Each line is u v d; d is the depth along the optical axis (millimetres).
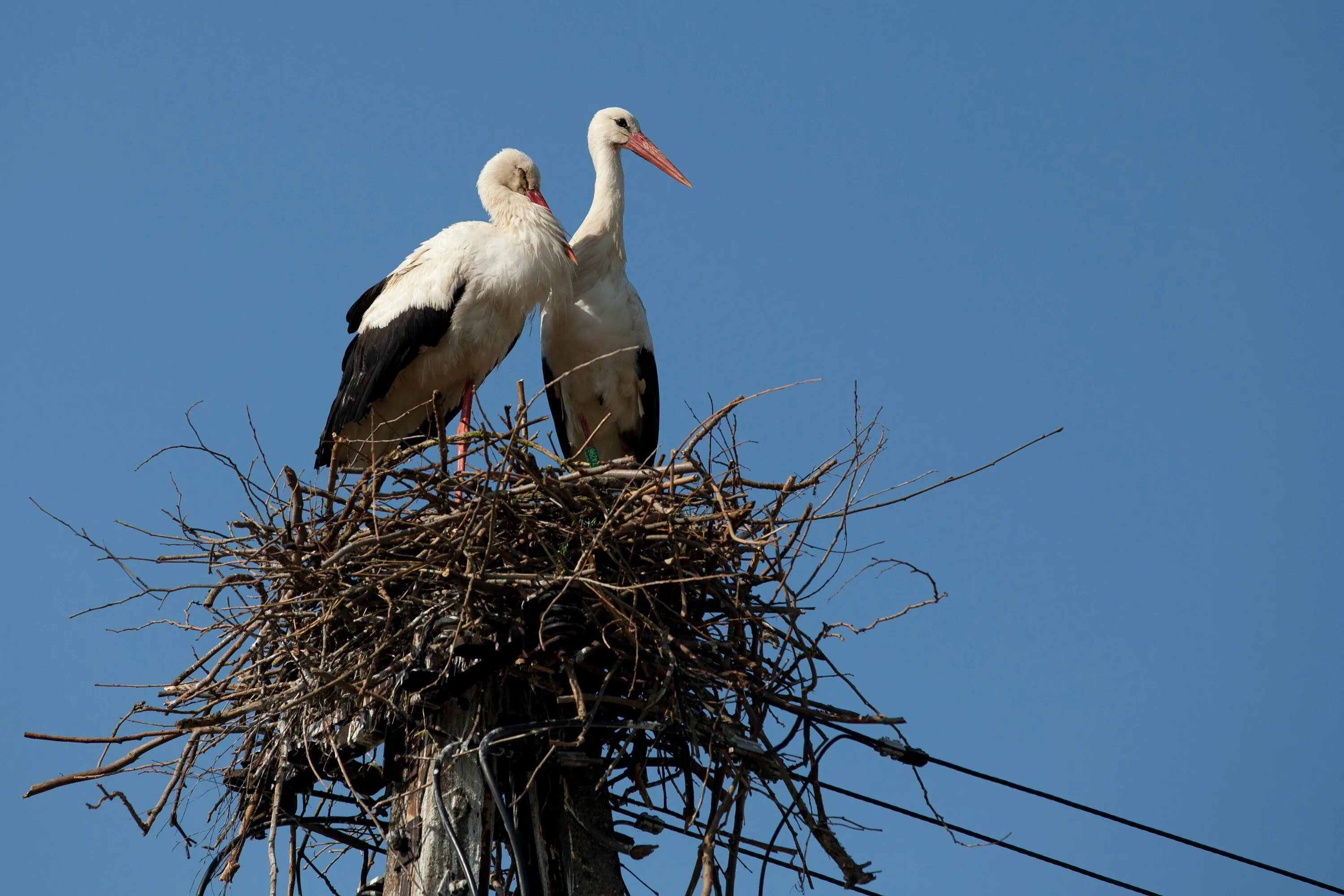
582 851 10875
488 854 10430
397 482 11539
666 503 11094
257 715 11109
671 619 11094
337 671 10766
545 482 10828
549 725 10258
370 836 12281
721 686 10961
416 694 10648
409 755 10922
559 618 10172
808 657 11055
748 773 11000
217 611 11141
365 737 11094
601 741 11359
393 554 10961
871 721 11062
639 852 10945
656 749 11641
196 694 11008
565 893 10688
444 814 10320
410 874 10539
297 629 10992
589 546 10711
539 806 10945
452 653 10414
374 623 10891
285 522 11141
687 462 11070
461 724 10875
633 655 10812
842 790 11375
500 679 11000
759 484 11148
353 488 11367
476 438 11086
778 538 10859
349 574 11000
